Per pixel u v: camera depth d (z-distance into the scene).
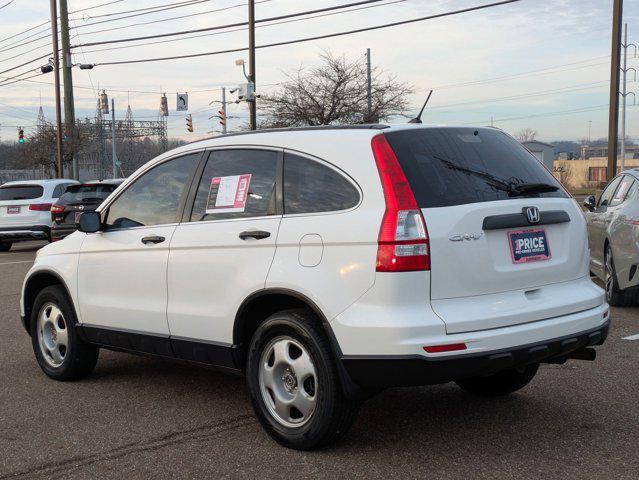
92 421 4.80
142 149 88.25
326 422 3.96
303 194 4.21
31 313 6.13
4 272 13.62
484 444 4.20
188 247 4.71
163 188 5.12
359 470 3.85
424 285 3.71
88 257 5.49
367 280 3.76
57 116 36.00
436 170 3.96
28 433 4.59
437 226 3.76
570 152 119.25
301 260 4.05
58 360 5.86
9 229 17.58
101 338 5.43
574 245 4.36
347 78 32.94
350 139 4.12
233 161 4.70
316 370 3.98
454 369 3.67
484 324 3.78
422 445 4.20
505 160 4.32
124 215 5.35
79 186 16.91
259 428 4.59
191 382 5.75
